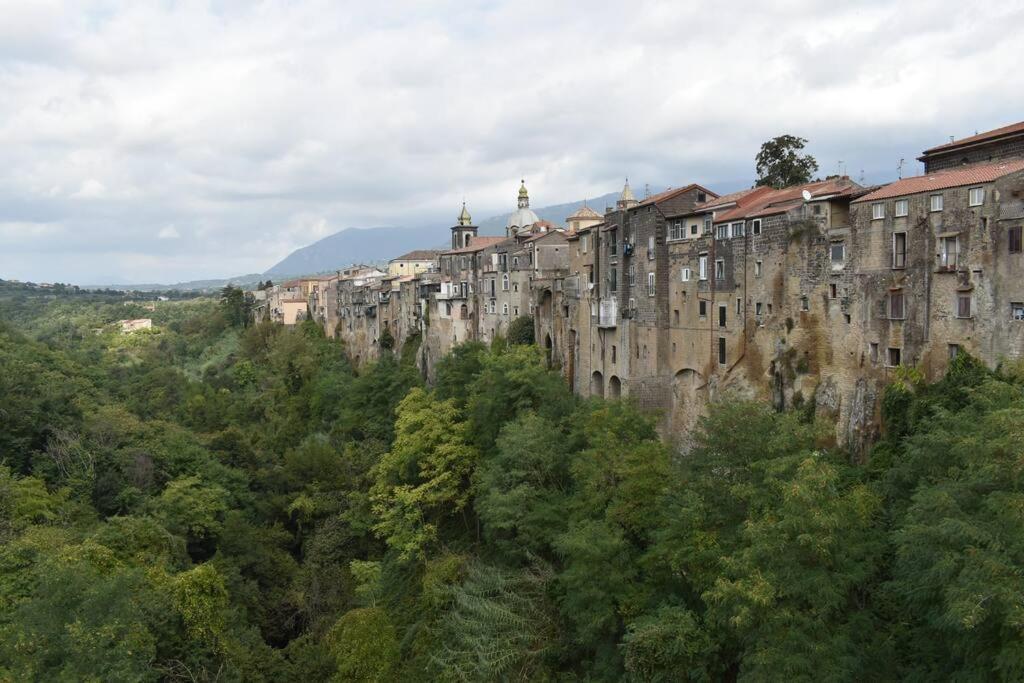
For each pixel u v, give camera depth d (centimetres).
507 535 5916
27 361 9494
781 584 3175
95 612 3884
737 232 6128
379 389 10694
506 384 6894
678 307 6938
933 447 3528
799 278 5550
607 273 7944
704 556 3759
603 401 6241
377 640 5350
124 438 7550
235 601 6038
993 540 2647
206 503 6750
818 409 5384
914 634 3331
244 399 12962
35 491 5784
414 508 6694
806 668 3064
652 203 7094
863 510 3622
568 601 4509
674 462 4722
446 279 12069
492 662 4588
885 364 4938
